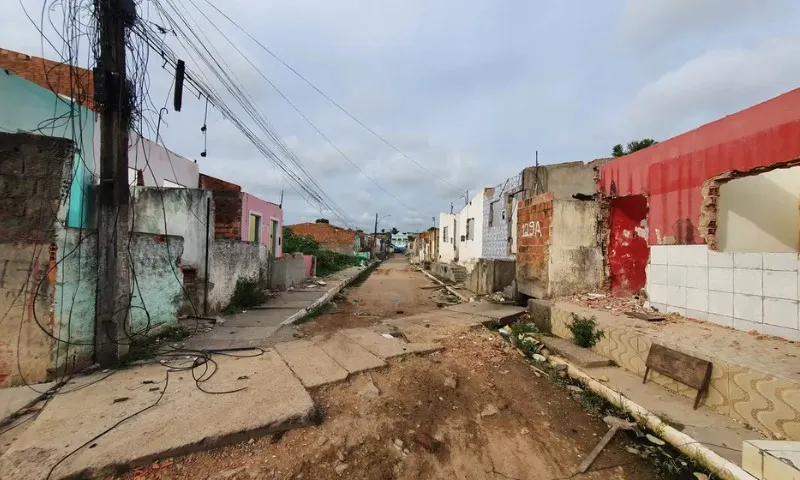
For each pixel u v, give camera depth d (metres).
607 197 7.80
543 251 8.27
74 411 3.33
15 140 4.05
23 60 9.48
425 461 3.14
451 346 6.07
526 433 3.69
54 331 4.12
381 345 5.81
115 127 4.74
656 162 6.32
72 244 4.32
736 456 3.11
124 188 4.84
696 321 5.46
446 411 4.02
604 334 5.53
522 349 6.26
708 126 5.28
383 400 4.06
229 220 11.66
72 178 4.31
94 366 4.47
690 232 5.60
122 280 4.78
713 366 3.91
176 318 6.54
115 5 4.76
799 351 3.96
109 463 2.61
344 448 3.16
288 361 4.91
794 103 4.13
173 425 3.12
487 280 12.03
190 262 7.85
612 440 3.62
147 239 5.77
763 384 3.41
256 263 10.48
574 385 4.94
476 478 2.96
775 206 5.65
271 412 3.38
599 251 8.12
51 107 7.39
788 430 3.19
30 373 3.99
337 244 36.88
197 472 2.71
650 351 4.66
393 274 24.92
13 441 2.96
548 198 8.27
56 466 2.55
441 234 28.12
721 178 5.07
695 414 3.83
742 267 4.81
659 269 6.19
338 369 4.65
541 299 8.05
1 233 3.96
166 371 4.41
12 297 3.96
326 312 9.57
